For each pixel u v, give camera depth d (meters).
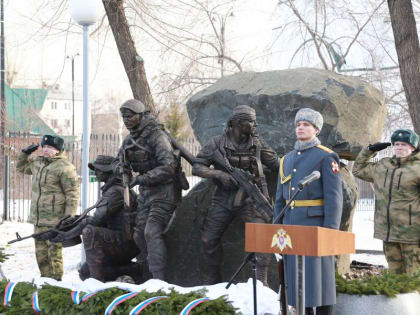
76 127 65.75
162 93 17.30
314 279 4.84
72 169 8.90
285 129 8.12
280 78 8.43
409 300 5.57
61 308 5.56
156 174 7.43
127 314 5.16
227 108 8.66
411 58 11.38
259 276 7.24
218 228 7.52
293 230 4.12
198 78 17.77
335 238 4.38
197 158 7.49
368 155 7.58
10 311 5.77
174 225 8.41
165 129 7.82
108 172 8.20
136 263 8.50
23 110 31.91
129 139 7.74
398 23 11.43
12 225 18.14
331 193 5.02
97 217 7.97
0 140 22.50
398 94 21.23
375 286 5.60
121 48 12.87
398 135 7.21
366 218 22.56
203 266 8.20
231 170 7.21
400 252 7.30
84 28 10.55
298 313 4.36
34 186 8.91
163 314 5.01
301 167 5.20
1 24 18.31
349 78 8.60
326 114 7.95
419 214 7.04
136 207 8.20
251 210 7.28
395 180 7.15
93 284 5.87
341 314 5.61
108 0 12.67
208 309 4.95
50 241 8.10
